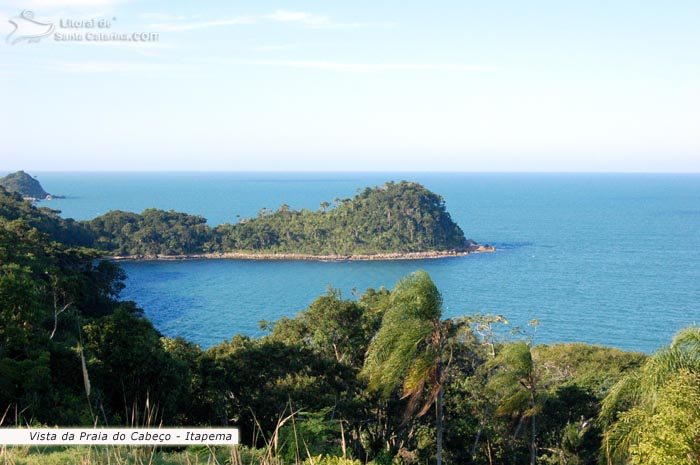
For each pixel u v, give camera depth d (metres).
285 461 11.05
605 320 86.62
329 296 26.02
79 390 18.56
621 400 14.28
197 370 22.16
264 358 22.12
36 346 19.19
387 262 159.00
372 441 21.61
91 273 62.34
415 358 16.02
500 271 136.75
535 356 36.94
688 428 9.74
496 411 19.86
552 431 24.23
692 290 110.12
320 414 15.02
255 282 130.50
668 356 12.26
